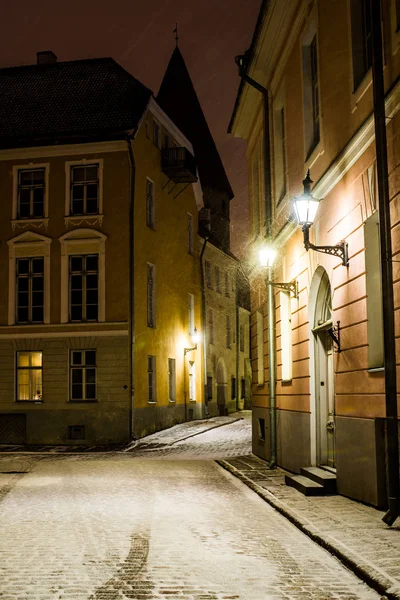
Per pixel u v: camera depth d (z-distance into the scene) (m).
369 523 8.69
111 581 6.25
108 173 27.59
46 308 27.36
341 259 11.51
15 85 31.05
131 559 7.15
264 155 18.22
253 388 20.91
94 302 27.31
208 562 7.02
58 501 11.59
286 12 15.18
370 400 10.12
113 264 27.19
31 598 5.70
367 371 10.21
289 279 15.83
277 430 17.00
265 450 18.59
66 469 17.41
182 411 34.19
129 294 27.00
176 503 11.28
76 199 27.89
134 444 25.58
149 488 13.30
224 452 21.94
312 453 13.56
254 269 20.86
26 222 27.89
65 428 26.69
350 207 11.09
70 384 27.00
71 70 31.22
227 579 6.33
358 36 11.14
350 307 11.05
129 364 26.66
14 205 28.08
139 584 6.15
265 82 18.11
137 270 28.03
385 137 8.82
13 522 9.50
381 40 9.00
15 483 14.31
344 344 11.34
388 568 6.27
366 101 10.44
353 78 11.08
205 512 10.31
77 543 8.01
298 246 14.84
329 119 12.48
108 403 26.56
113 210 27.45
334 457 12.99
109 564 6.93
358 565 6.42
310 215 11.48
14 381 27.31
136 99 29.16
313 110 14.34
